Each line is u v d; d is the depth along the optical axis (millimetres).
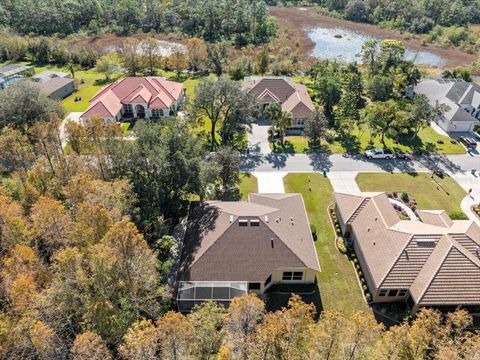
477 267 36781
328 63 97812
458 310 32969
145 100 76312
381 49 99062
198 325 26969
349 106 73375
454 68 104562
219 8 135125
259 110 73625
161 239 41750
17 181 43594
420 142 68875
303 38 135625
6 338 24734
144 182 44656
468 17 144375
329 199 54031
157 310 31094
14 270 29656
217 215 43625
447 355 26078
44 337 25125
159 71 104812
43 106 59906
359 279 41375
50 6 135750
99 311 27438
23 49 113438
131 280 30062
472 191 56094
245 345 24875
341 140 69500
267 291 39875
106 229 33062
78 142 46594
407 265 37938
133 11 140125
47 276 30484
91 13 140625
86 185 38500
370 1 155125
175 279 38969
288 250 39781
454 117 71250
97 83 97688
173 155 44656
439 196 54875
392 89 84188
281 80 81625
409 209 51625
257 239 40125
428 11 144625
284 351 24188
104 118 72375
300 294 39750
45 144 46875
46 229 33812
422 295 35656
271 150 66188
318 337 24703
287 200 47719
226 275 38125
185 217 49312
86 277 29047
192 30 135500
